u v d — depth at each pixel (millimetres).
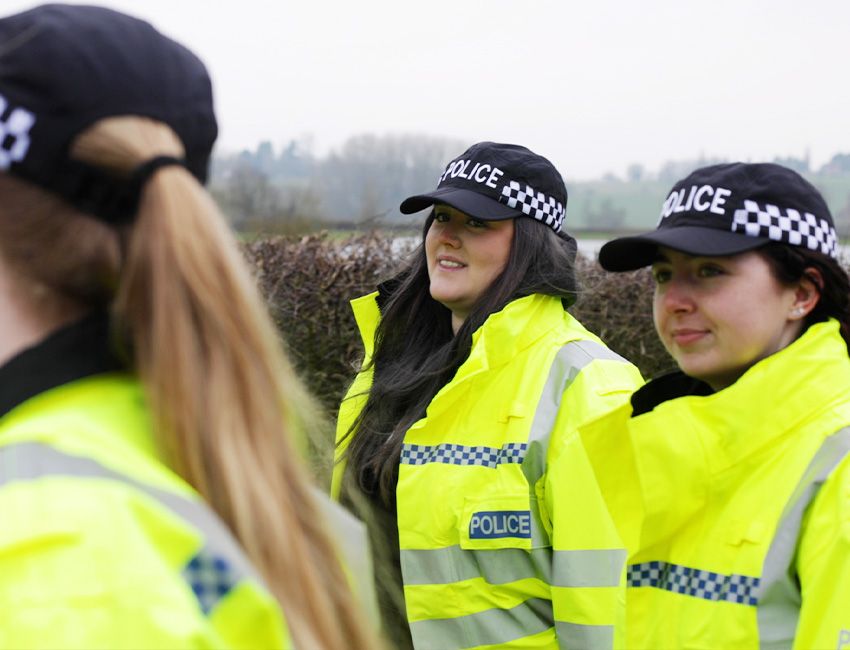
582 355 2012
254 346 732
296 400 845
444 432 2035
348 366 4789
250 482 696
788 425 1305
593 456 1494
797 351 1318
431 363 2191
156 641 541
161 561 584
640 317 5199
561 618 1749
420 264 2426
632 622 1433
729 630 1266
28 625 528
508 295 2107
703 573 1339
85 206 686
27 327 703
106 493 591
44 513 564
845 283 1389
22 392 663
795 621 1226
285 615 687
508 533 1852
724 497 1360
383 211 5004
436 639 1913
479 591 1872
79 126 674
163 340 678
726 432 1348
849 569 1116
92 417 657
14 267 698
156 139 712
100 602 540
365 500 2188
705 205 1386
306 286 4762
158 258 684
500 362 2010
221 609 604
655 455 1405
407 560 1964
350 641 771
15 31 700
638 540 1450
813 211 1365
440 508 1931
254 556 684
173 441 679
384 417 2248
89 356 699
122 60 704
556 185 2234
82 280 699
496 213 2094
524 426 1904
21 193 681
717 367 1390
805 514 1239
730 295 1353
